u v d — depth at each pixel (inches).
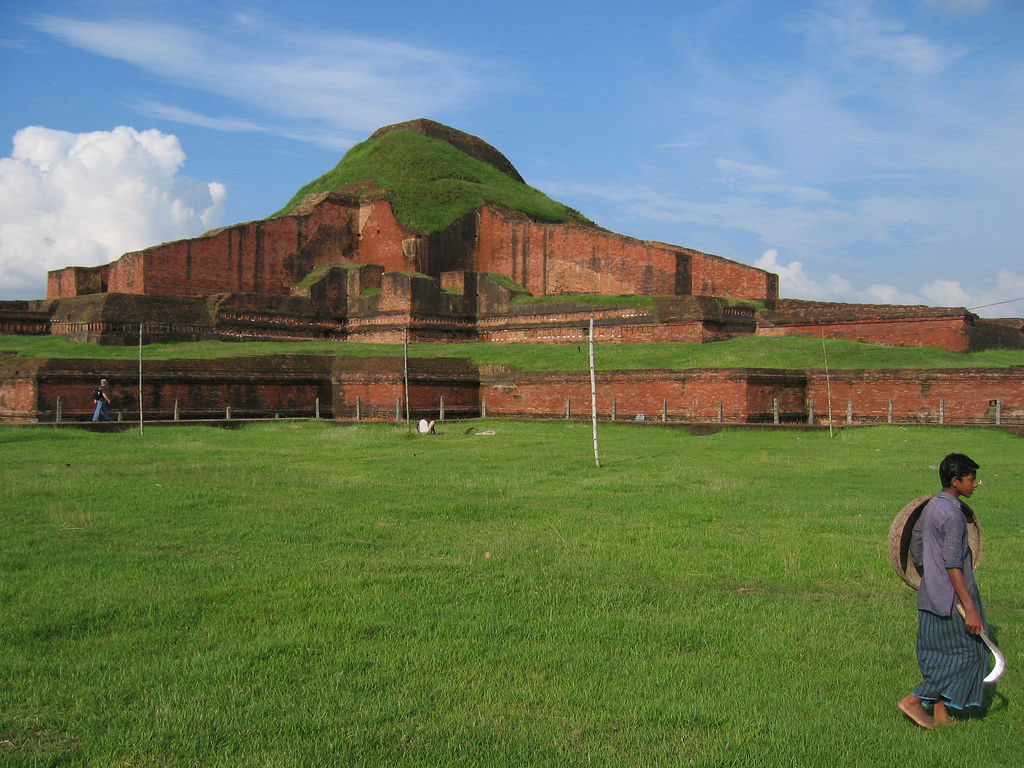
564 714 218.8
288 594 314.0
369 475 621.9
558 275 1819.6
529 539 407.2
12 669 241.8
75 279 1669.5
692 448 828.6
